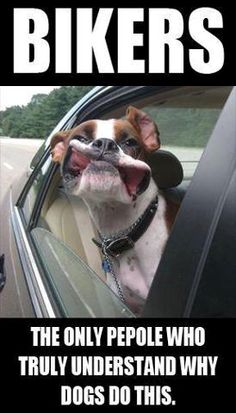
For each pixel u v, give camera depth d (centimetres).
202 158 46
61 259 65
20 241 80
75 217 87
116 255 74
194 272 42
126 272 74
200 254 42
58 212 86
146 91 83
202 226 43
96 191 63
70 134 70
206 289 41
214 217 42
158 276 46
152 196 74
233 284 41
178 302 43
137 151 68
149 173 63
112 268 75
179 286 43
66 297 56
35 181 93
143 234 73
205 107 96
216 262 41
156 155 88
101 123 67
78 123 81
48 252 69
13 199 103
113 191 63
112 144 62
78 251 83
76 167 65
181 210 45
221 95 87
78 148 63
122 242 73
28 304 61
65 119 84
